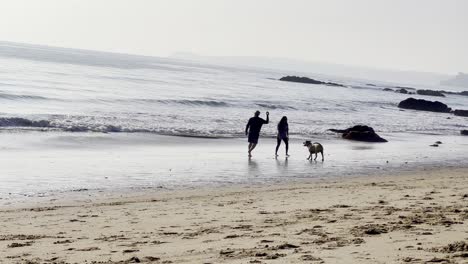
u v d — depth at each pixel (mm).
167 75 150250
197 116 54312
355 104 98375
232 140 40375
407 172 28469
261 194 19672
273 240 11430
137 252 10727
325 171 27719
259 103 75438
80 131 38625
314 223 13523
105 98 63094
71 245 11547
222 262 9547
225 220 14383
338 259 9312
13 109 47406
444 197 18172
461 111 97938
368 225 12852
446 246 10062
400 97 155875
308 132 48875
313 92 132875
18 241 12008
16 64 125688
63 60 187375
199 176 24438
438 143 46406
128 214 15523
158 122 47250
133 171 25031
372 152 37719
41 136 35031
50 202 17797
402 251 9781
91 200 18281
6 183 20844
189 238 12086
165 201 18031
